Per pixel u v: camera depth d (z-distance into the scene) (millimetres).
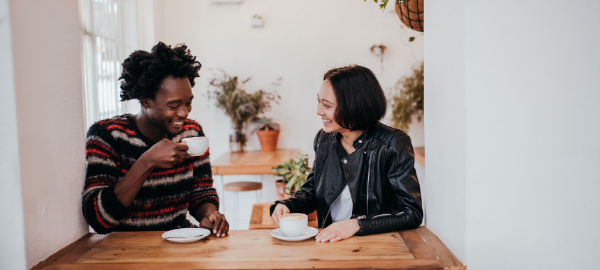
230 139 4078
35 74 983
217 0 4109
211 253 988
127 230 1329
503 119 908
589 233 930
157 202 1379
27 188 948
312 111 4238
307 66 4203
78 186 1169
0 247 939
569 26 895
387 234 1139
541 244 936
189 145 1217
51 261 985
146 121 1356
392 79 4184
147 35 3580
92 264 943
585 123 909
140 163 1161
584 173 919
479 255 931
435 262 917
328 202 1423
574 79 902
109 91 2912
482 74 899
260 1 4160
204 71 4195
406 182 1258
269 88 4223
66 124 1113
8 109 911
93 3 2676
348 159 1385
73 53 1150
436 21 1095
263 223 2010
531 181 922
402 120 4137
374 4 4145
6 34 893
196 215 1474
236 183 3672
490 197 922
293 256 956
